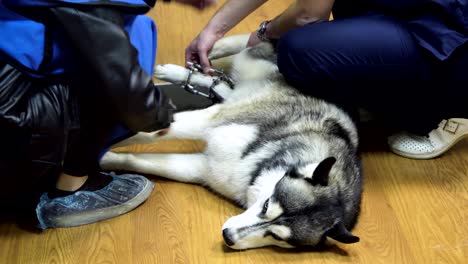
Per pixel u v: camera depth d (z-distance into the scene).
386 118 2.35
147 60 1.61
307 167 1.79
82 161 1.64
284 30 2.16
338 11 2.32
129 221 1.84
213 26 2.15
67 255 1.69
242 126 1.96
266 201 1.74
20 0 1.31
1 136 1.40
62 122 1.44
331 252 1.86
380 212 2.06
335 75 2.03
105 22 1.35
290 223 1.70
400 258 1.89
